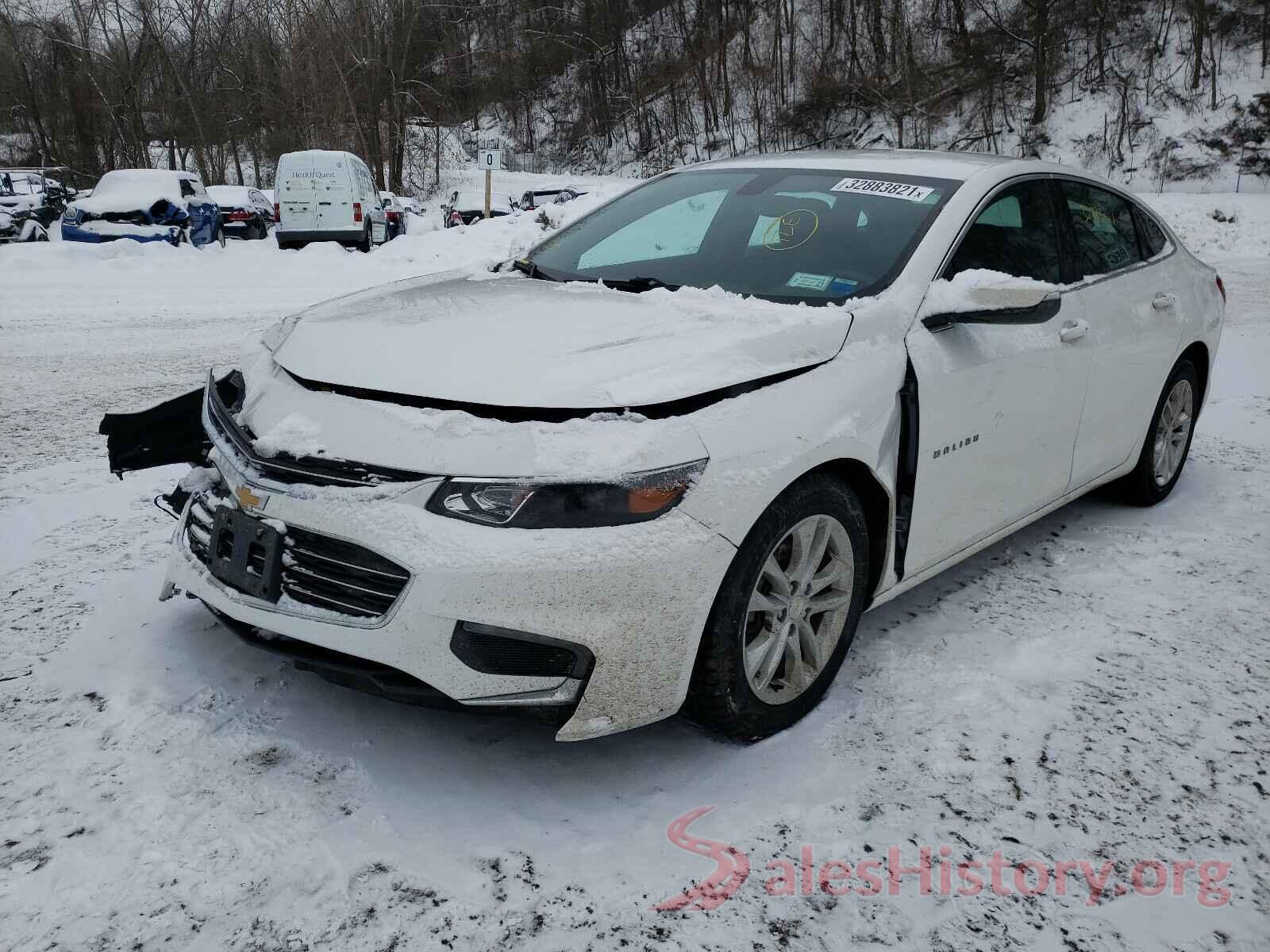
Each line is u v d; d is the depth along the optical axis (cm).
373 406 233
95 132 3697
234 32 3400
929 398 281
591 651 216
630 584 215
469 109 5000
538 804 230
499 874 207
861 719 267
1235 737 262
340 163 1789
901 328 282
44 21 3541
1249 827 227
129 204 1551
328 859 210
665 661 224
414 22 3281
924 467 284
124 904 196
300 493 228
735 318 268
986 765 247
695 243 334
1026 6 5103
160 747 247
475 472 215
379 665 226
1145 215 435
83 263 1366
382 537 216
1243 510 438
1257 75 4522
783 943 191
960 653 304
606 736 258
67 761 240
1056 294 338
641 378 232
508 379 231
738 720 246
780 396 245
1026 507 347
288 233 1797
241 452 245
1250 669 297
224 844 213
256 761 243
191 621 315
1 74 3906
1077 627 323
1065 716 269
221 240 1755
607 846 216
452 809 227
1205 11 4662
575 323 266
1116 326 373
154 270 1364
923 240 305
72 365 746
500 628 212
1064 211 371
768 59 5850
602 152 6406
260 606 237
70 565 361
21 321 945
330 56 3191
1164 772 246
